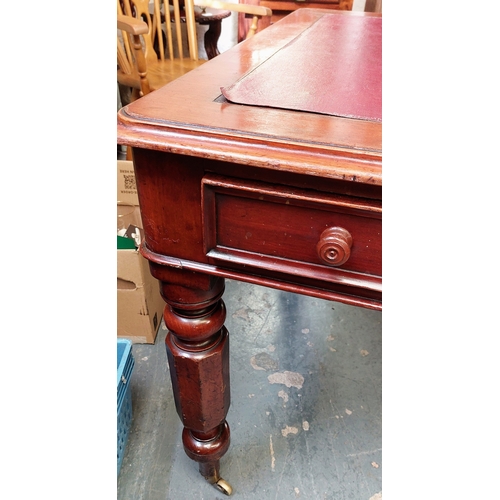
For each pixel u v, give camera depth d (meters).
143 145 0.44
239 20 1.87
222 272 0.53
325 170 0.40
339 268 0.48
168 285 0.58
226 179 0.46
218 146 0.43
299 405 1.04
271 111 0.50
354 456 0.94
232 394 1.06
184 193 0.49
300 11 1.18
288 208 0.45
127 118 0.47
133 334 1.18
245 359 1.16
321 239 0.45
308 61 0.71
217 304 0.64
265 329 1.26
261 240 0.49
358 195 0.42
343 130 0.45
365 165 0.40
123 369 0.91
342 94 0.56
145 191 0.51
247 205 0.47
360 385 1.10
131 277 1.08
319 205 0.44
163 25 2.10
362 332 1.26
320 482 0.89
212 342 0.65
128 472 0.90
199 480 0.89
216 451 0.77
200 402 0.69
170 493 0.86
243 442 0.96
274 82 0.60
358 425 1.00
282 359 1.16
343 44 0.84
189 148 0.43
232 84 0.58
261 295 1.39
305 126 0.46
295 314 1.32
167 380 1.09
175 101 0.52
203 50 2.26
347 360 1.17
